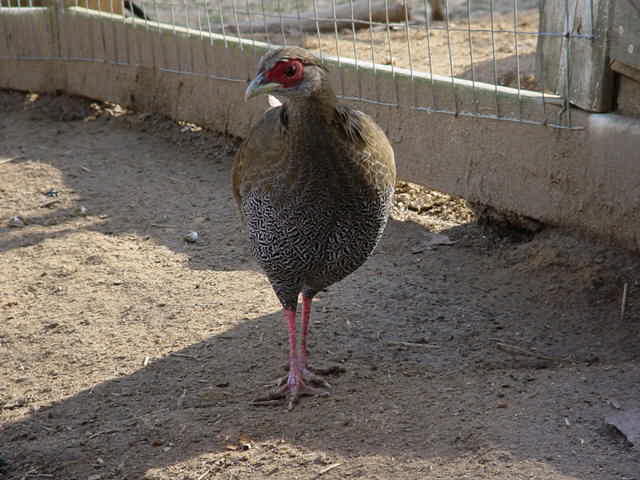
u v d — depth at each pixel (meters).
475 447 4.16
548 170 6.31
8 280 6.61
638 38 5.56
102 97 10.33
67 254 7.01
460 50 10.60
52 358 5.56
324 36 11.89
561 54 6.16
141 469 4.34
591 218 6.12
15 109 10.68
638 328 5.51
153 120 9.88
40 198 8.18
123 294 6.33
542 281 6.12
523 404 4.52
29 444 4.67
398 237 7.05
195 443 4.51
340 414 4.65
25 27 10.73
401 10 12.35
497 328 5.65
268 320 5.84
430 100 7.00
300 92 4.21
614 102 5.93
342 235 4.64
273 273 4.82
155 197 8.10
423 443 4.26
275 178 4.50
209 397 5.00
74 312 6.11
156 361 5.44
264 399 4.91
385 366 5.22
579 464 3.96
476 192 6.85
